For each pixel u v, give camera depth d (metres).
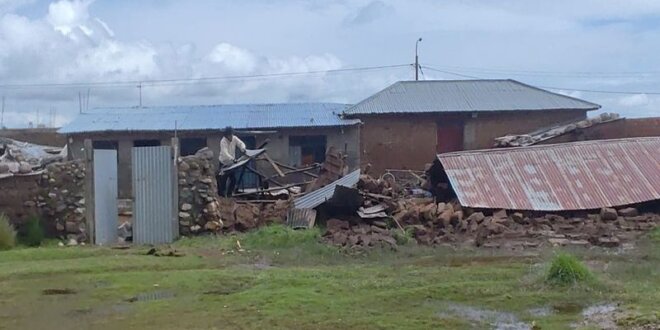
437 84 34.91
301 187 21.78
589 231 14.59
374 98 32.78
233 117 30.84
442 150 31.67
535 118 31.92
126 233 16.39
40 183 15.22
